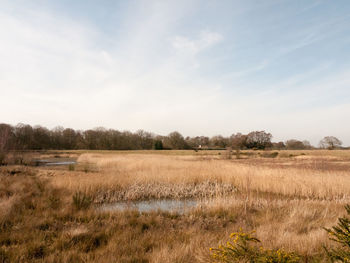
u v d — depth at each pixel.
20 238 5.07
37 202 8.20
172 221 6.92
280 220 6.71
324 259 3.56
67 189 10.78
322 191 11.66
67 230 5.71
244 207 8.36
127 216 7.30
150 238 5.34
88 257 4.16
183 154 44.38
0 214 6.24
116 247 4.68
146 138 82.56
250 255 3.68
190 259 4.04
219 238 5.08
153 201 10.91
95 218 6.79
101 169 19.75
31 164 22.27
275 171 15.37
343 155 39.72
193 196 12.14
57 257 4.14
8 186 10.12
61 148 70.19
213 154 44.31
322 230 5.24
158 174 14.83
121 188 12.09
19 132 54.84
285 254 3.62
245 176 13.98
